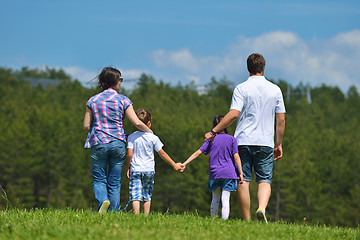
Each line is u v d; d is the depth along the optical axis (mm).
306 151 131125
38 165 123000
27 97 181250
